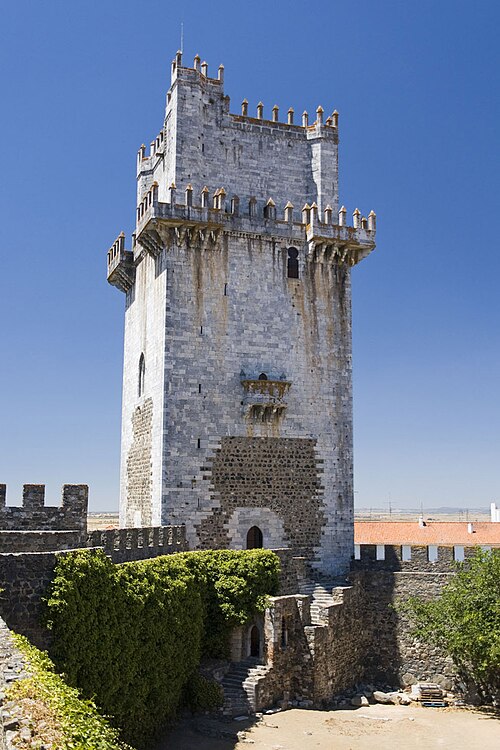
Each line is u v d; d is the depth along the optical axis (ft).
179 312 163.32
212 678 127.03
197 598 125.59
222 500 159.94
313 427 171.12
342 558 169.58
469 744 121.49
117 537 118.01
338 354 176.65
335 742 117.39
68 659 83.66
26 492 115.14
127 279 195.83
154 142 195.72
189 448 159.02
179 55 174.29
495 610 142.41
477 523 279.69
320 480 169.89
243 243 171.42
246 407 164.66
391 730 127.24
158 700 107.86
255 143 179.83
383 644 162.20
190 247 166.50
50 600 82.99
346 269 180.65
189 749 107.24
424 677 156.97
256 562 138.41
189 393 160.97
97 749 41.78
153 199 161.27
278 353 170.81
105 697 91.45
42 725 41.57
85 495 119.34
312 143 184.55
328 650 142.92
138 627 101.30
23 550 100.94
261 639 135.13
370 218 181.06
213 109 176.76
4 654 54.49
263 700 127.95
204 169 173.88
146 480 168.14
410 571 165.78
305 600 139.85
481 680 149.79
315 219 174.60
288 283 174.50
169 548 135.74
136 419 181.27
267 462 165.37
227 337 166.50
